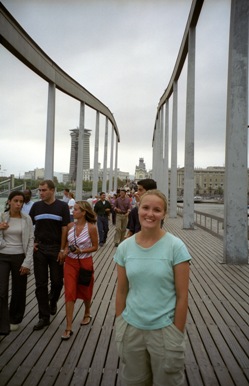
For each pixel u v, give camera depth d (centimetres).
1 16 870
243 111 793
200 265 784
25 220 382
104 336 385
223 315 461
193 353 350
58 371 309
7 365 318
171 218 2095
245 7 777
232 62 789
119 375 303
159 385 193
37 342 367
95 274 695
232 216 796
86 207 401
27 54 1070
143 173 18375
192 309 486
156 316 192
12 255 379
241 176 795
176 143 2044
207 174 14112
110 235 1330
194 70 1447
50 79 1327
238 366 323
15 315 395
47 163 1330
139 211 203
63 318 438
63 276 432
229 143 798
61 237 411
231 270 736
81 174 1905
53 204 412
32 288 577
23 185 1202
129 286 205
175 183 2106
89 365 321
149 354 201
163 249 197
